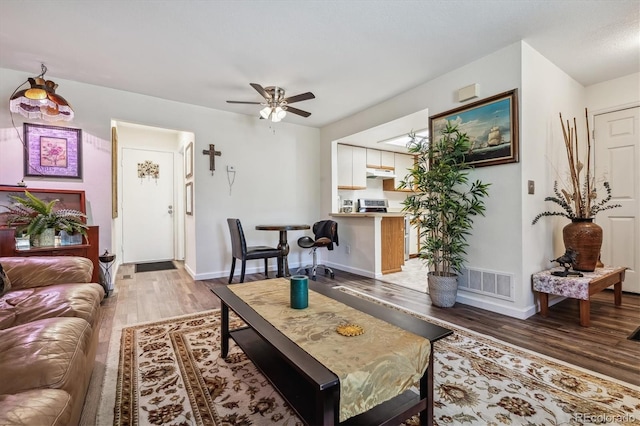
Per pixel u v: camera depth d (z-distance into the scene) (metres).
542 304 2.72
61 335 1.21
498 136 2.79
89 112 3.48
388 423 1.17
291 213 5.10
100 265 3.40
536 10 2.23
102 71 3.18
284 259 4.40
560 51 2.84
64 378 0.99
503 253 2.79
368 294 3.48
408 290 3.66
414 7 2.19
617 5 2.18
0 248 2.56
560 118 3.14
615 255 3.49
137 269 4.95
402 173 6.59
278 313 1.58
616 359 1.93
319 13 2.25
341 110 4.43
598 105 3.55
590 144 3.60
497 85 2.81
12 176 3.10
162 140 5.80
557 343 2.17
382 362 1.10
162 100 3.95
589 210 2.97
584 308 2.46
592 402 1.50
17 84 3.13
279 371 1.51
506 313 2.77
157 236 5.77
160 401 1.52
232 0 2.11
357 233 4.71
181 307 3.02
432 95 3.40
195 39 2.59
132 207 5.56
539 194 2.87
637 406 1.47
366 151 5.96
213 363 1.91
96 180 3.51
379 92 3.76
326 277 4.41
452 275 3.09
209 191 4.34
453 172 2.88
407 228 6.15
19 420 0.73
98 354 2.01
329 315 1.55
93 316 1.61
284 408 1.49
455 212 2.98
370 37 2.57
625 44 2.72
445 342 2.19
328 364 1.07
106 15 2.25
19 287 1.81
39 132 3.23
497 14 2.28
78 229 2.94
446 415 1.42
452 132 2.99
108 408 1.46
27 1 2.08
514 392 1.59
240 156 4.60
